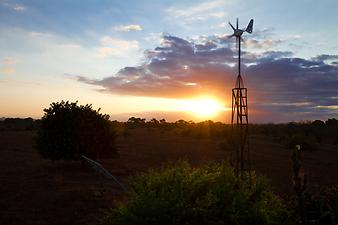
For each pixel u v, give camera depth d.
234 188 6.64
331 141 58.75
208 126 60.75
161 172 6.78
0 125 90.12
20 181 17.62
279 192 15.42
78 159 23.27
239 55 10.40
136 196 6.14
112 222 6.29
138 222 5.65
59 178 18.69
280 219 6.77
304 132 69.50
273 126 79.44
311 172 23.25
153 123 111.19
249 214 6.00
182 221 5.69
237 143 10.28
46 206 12.84
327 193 7.99
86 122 23.41
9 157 28.47
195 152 35.53
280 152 37.81
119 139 52.28
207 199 5.79
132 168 23.38
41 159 27.83
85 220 11.20
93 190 15.42
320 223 7.31
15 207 12.65
